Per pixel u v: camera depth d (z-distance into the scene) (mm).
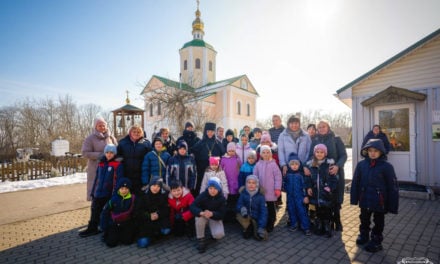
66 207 5746
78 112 42969
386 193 3240
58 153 17734
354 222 4395
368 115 7652
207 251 3342
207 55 33188
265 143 4672
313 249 3334
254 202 3820
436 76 6598
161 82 28812
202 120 18969
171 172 4113
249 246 3475
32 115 35688
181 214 3824
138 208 3592
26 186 8359
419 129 6777
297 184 4070
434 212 4762
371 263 2910
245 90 32844
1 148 26125
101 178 3971
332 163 3883
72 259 3160
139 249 3436
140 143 4238
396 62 7219
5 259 3174
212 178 3703
